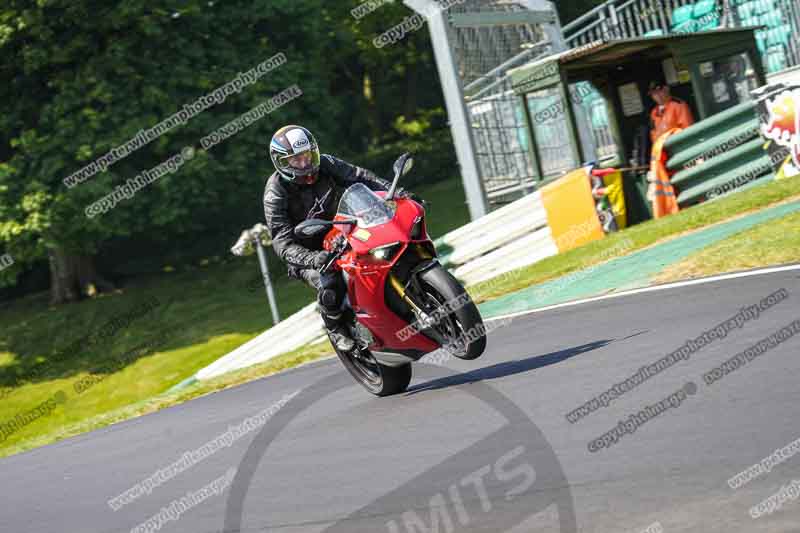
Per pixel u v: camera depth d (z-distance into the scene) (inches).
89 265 4020.7
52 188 3221.0
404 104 6161.4
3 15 3255.4
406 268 927.0
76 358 3267.7
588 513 529.3
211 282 3885.3
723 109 2133.4
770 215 1515.7
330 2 4645.7
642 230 1776.6
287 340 2097.7
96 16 3292.3
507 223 2075.5
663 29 2394.2
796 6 2245.3
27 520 877.8
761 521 469.4
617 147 2284.7
